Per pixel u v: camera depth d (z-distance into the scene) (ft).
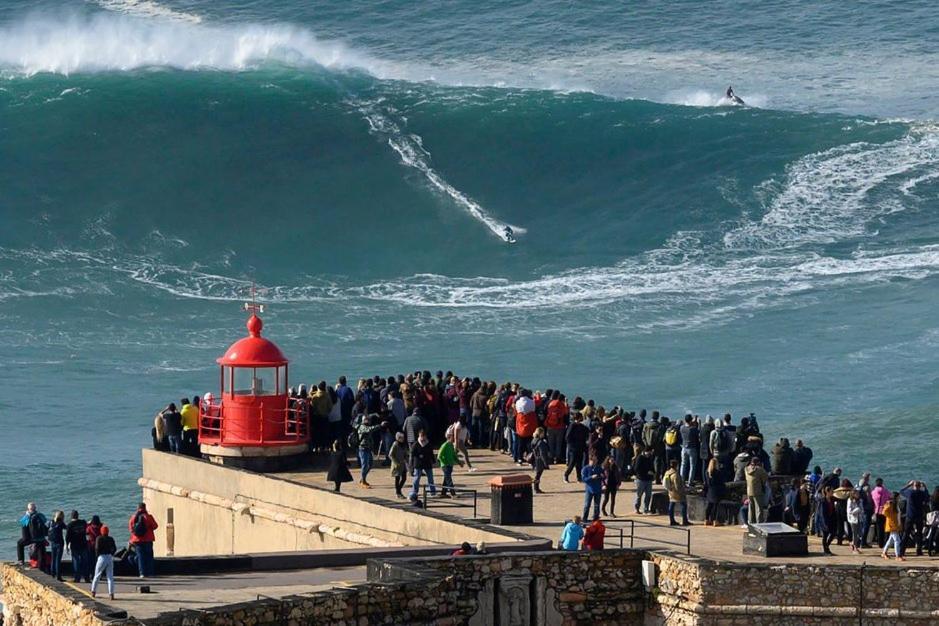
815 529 284.00
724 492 295.28
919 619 248.11
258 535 325.01
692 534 285.64
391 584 241.96
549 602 255.70
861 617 249.14
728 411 483.92
